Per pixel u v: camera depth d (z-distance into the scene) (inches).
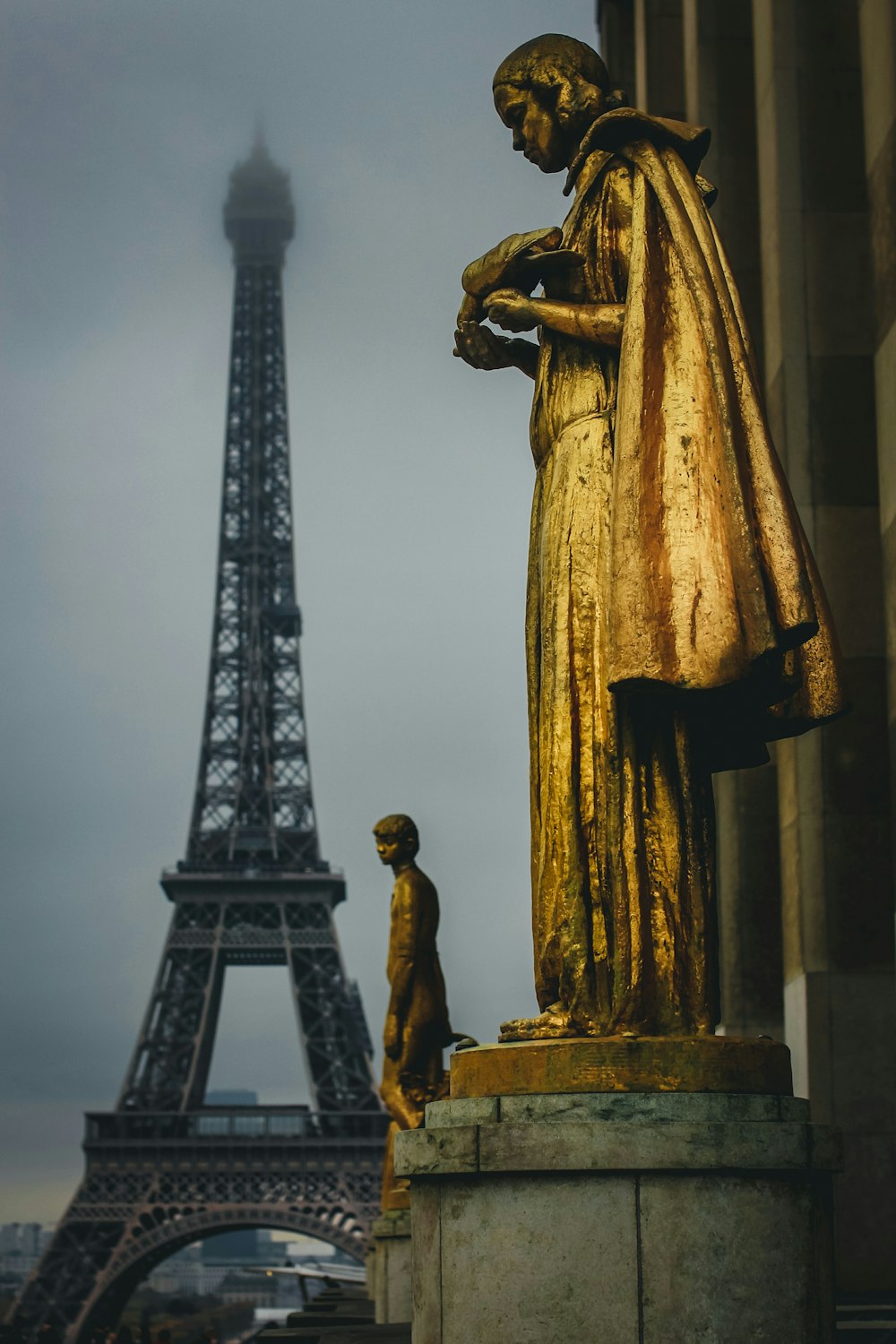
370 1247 1873.8
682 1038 508.4
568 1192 486.6
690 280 543.8
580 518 559.8
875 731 1310.3
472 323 626.5
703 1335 474.3
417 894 1065.5
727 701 565.0
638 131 582.2
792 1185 496.7
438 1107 518.6
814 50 1421.0
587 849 542.6
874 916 1288.1
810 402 1357.0
